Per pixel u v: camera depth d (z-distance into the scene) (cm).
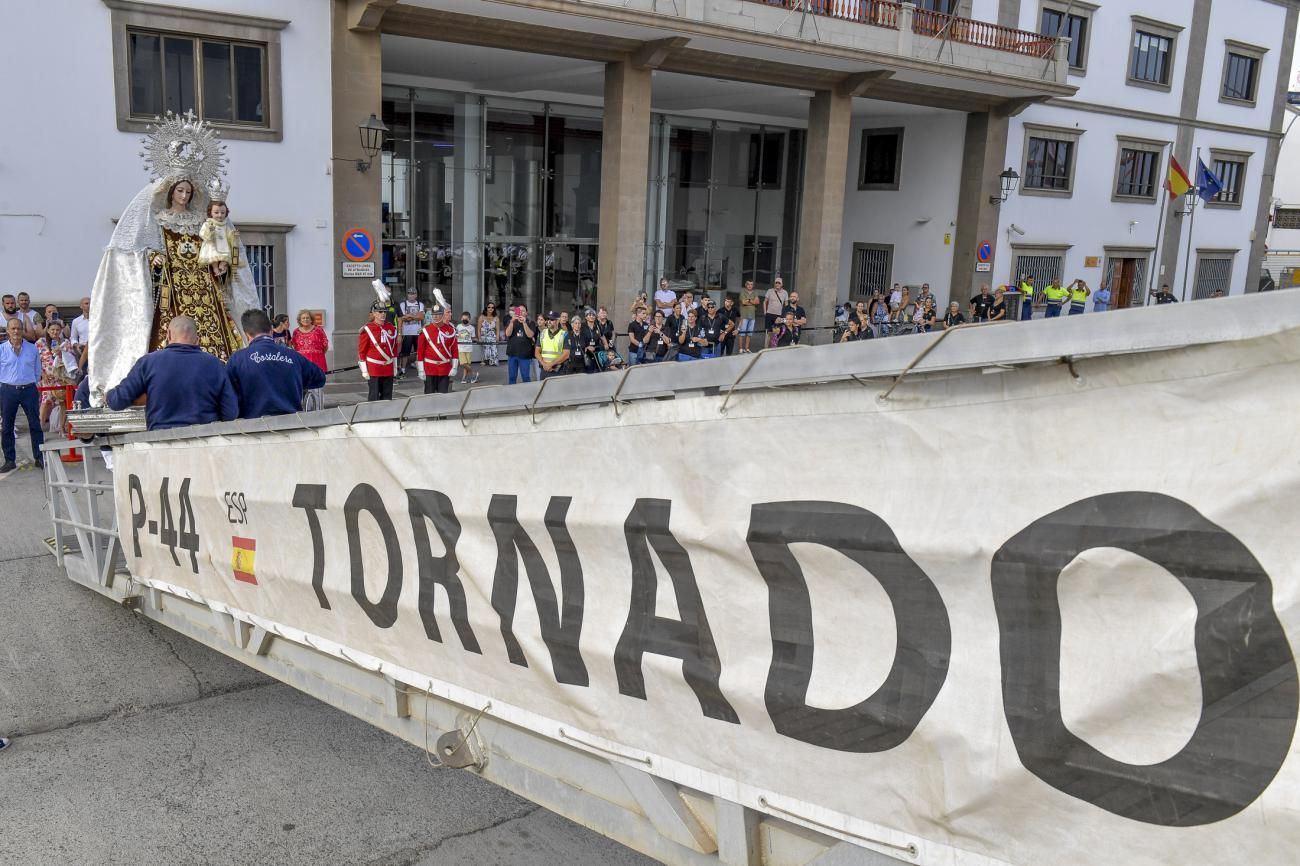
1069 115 2820
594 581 308
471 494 351
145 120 1591
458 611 364
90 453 760
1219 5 3077
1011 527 207
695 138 2869
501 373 2117
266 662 544
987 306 2541
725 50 2092
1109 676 195
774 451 251
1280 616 173
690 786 287
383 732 639
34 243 1538
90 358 841
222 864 488
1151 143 3044
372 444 397
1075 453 198
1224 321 174
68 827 512
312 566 453
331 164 1761
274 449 470
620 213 2095
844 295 3119
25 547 951
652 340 1938
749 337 2506
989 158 2695
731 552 262
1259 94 3303
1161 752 190
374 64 1773
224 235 883
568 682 321
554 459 315
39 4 1492
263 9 1656
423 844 516
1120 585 193
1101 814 199
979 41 2462
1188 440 183
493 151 2416
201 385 670
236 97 1673
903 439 225
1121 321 186
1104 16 2800
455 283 2405
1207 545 181
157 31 1588
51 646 739
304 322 1531
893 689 231
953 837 225
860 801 244
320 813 540
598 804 340
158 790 555
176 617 659
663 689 288
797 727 252
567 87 2341
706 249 2958
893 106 2667
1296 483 171
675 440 275
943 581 220
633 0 1844
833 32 2150
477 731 391
